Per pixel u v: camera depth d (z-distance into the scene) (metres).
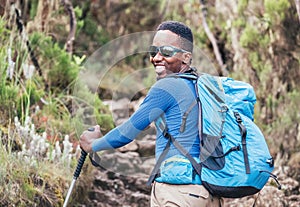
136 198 7.21
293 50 8.17
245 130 4.30
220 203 4.36
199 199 4.16
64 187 6.34
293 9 8.11
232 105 4.48
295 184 7.43
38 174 6.16
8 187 5.75
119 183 7.33
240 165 4.21
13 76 7.43
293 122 8.06
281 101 8.21
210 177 4.18
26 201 5.83
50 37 8.29
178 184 4.19
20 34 7.74
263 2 8.38
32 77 7.60
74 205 6.57
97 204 7.00
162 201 4.23
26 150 6.35
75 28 9.00
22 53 7.68
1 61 7.03
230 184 4.18
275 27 8.21
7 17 7.86
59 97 7.70
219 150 4.21
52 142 6.89
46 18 8.77
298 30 8.12
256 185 4.27
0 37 7.50
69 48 8.90
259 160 4.26
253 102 4.59
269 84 8.34
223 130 4.28
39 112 7.29
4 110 6.88
